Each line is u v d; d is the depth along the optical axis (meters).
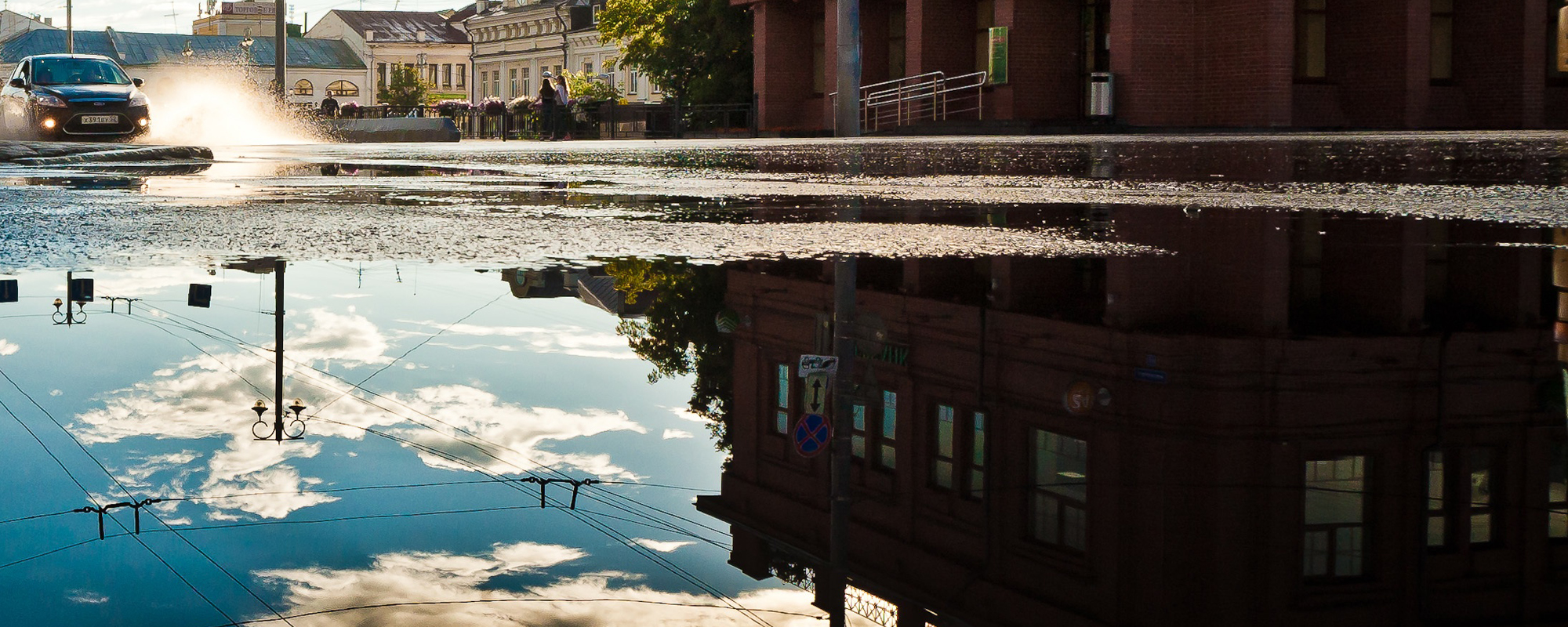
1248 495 1.62
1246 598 1.34
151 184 7.79
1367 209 5.75
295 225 4.95
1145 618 1.34
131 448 1.89
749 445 2.03
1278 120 27.38
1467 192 7.01
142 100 22.06
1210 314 2.87
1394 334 2.60
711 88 42.03
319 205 6.05
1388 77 28.61
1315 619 1.30
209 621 1.24
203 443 1.92
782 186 8.29
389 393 2.35
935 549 1.56
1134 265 3.77
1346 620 1.29
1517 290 3.20
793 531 1.63
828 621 1.35
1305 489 1.63
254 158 13.23
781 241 4.51
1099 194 7.14
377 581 1.38
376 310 3.12
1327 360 2.34
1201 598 1.36
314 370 2.49
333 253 4.01
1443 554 1.41
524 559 1.48
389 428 2.08
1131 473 1.72
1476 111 29.72
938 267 3.71
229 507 1.62
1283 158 12.28
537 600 1.34
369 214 5.55
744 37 41.88
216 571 1.38
